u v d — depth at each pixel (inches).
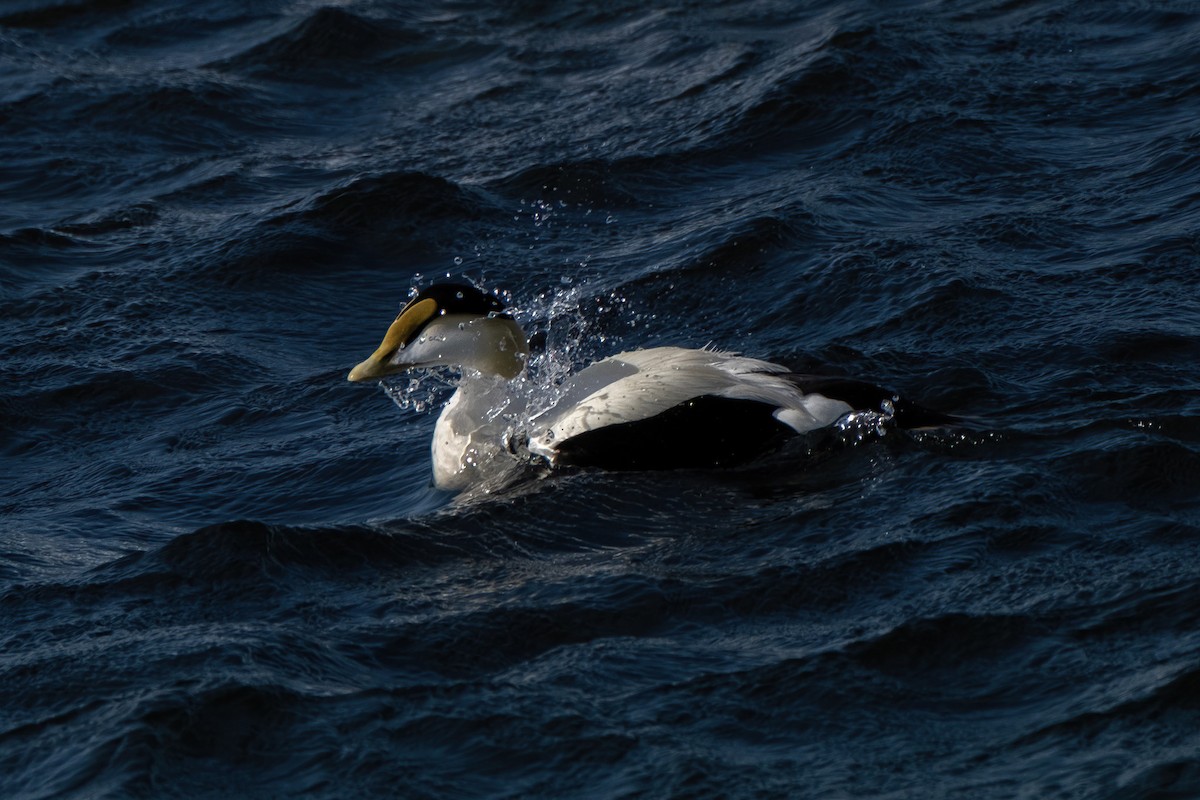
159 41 1167.0
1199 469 458.9
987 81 919.7
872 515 457.4
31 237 825.5
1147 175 765.3
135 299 753.6
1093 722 338.6
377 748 348.2
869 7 1082.7
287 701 366.6
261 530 460.8
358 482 560.7
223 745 351.6
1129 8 1031.6
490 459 528.7
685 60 1039.6
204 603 434.9
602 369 546.6
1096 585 396.5
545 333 687.1
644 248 763.4
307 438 607.8
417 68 1107.3
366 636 405.4
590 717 356.5
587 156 885.2
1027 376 569.3
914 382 571.8
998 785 321.1
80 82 1063.0
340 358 695.7
